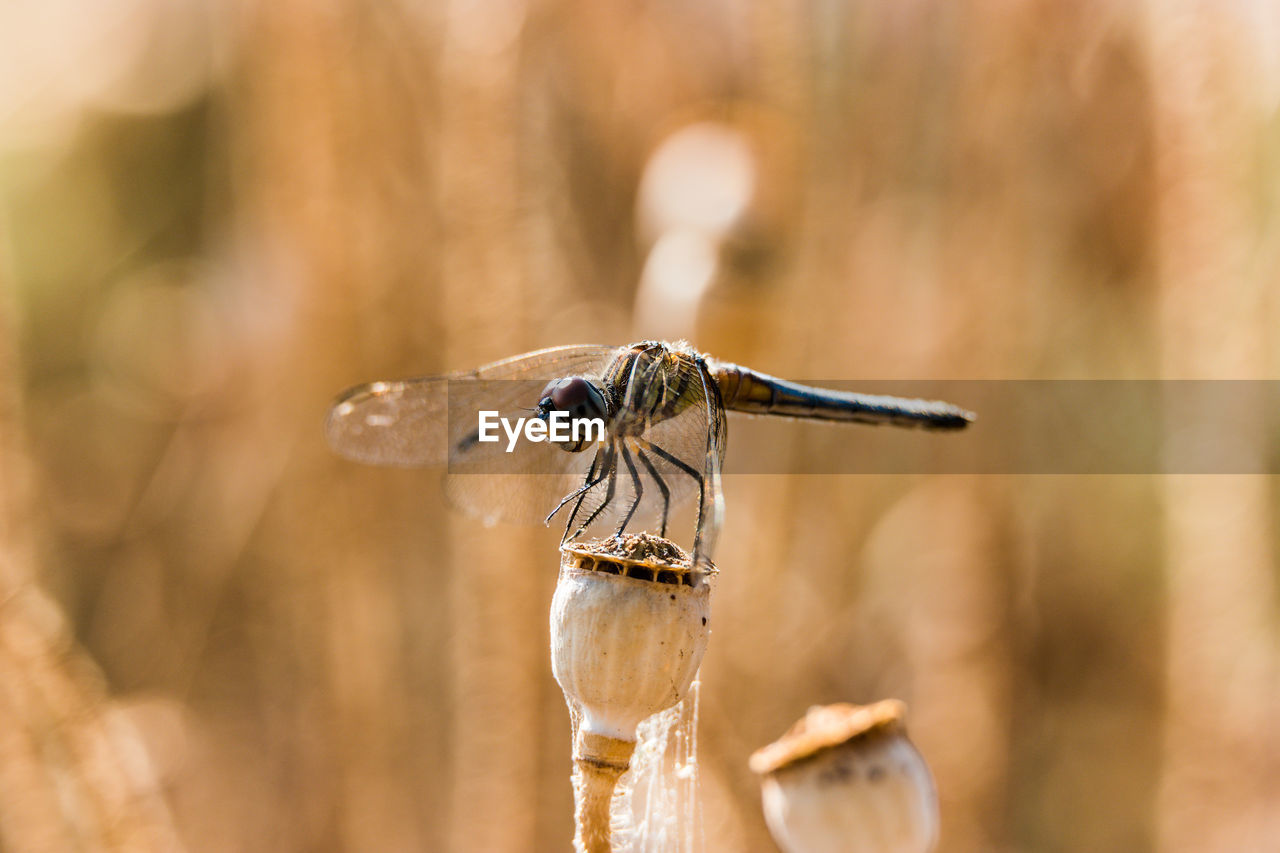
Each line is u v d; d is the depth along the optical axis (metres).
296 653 0.57
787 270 0.51
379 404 0.38
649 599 0.33
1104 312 0.61
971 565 0.53
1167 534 0.57
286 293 0.57
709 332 0.49
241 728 0.60
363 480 0.56
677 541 0.51
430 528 0.57
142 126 0.77
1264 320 0.49
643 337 0.50
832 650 0.54
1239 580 0.50
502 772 0.45
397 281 0.54
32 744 0.39
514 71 0.47
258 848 0.54
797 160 0.52
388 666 0.55
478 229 0.47
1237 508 0.50
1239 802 0.50
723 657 0.48
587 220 0.55
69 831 0.39
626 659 0.33
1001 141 0.53
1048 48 0.52
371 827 0.53
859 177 0.53
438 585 0.56
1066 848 0.59
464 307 0.47
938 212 0.54
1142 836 0.59
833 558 0.54
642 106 0.55
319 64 0.53
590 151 0.55
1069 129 0.54
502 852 0.44
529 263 0.47
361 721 0.54
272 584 0.59
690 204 0.51
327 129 0.53
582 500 0.36
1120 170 0.54
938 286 0.54
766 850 0.46
